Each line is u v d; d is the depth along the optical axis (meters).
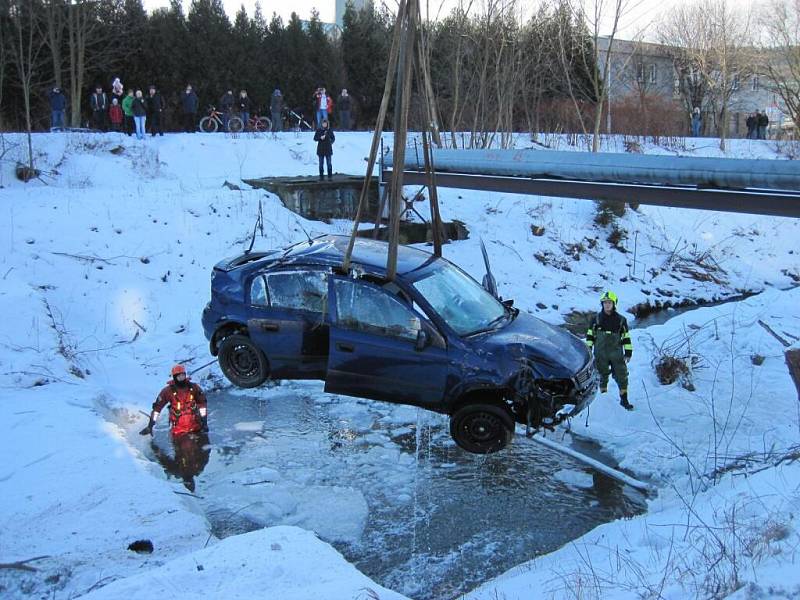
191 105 26.67
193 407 9.27
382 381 7.82
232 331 8.86
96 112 25.44
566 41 28.28
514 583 5.68
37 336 11.30
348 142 25.39
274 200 18.44
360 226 18.92
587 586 5.00
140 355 12.32
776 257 23.25
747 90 46.53
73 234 15.33
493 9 24.75
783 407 9.61
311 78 35.94
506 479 8.19
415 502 7.64
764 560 4.82
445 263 8.85
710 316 13.75
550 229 21.03
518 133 30.05
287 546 5.05
